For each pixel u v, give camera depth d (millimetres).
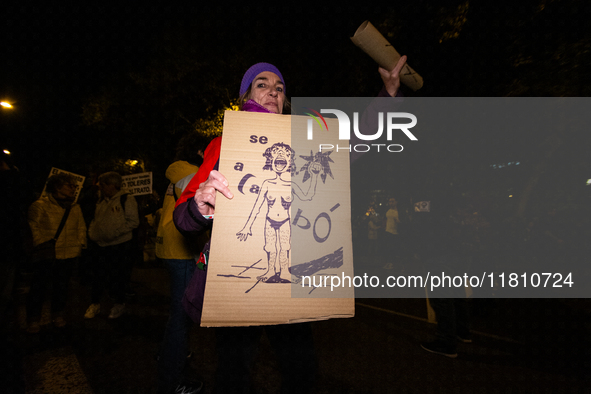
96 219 4383
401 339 3742
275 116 1440
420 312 4926
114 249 4375
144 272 8047
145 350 3268
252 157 1370
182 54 11062
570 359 3309
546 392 2645
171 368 2160
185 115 12797
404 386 2674
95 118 14594
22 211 2738
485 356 3354
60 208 3926
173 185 2531
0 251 2594
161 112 13320
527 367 3102
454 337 3299
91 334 3723
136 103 13648
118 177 4504
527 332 4156
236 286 1255
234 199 1316
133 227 4402
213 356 3123
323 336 3783
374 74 8328
